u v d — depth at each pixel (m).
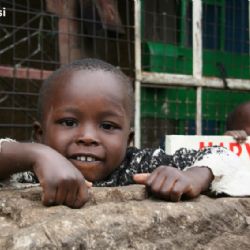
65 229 1.23
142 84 4.78
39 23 4.37
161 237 1.39
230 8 5.45
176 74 4.97
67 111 1.88
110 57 4.64
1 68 4.20
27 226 1.27
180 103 5.14
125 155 2.13
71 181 1.40
